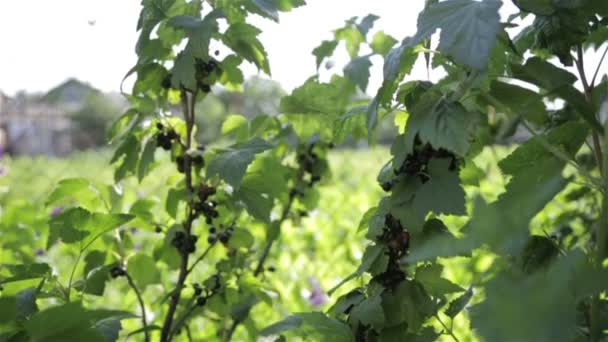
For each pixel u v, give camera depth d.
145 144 1.01
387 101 0.86
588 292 0.65
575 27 0.86
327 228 1.78
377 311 0.84
